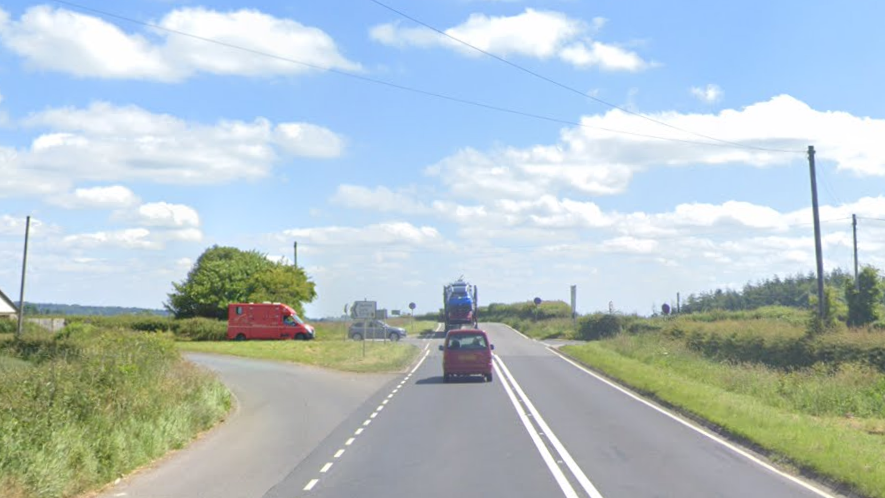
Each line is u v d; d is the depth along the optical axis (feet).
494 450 51.39
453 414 71.31
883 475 39.01
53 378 51.60
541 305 329.52
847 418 70.90
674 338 162.30
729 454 49.73
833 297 162.30
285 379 106.01
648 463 46.42
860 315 159.33
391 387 97.96
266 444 55.26
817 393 78.07
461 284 222.89
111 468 42.86
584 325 224.74
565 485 39.86
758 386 87.76
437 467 45.37
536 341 211.20
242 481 42.04
